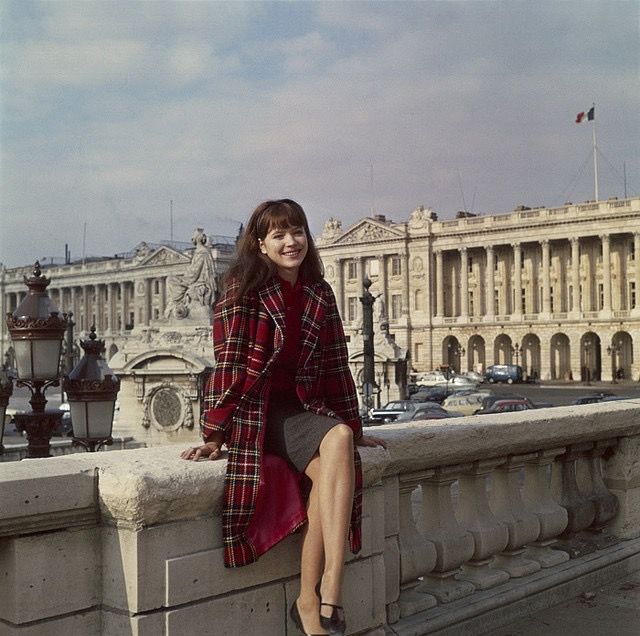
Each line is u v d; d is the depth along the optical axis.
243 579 4.08
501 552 6.48
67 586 3.71
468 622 5.62
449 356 121.69
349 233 129.12
